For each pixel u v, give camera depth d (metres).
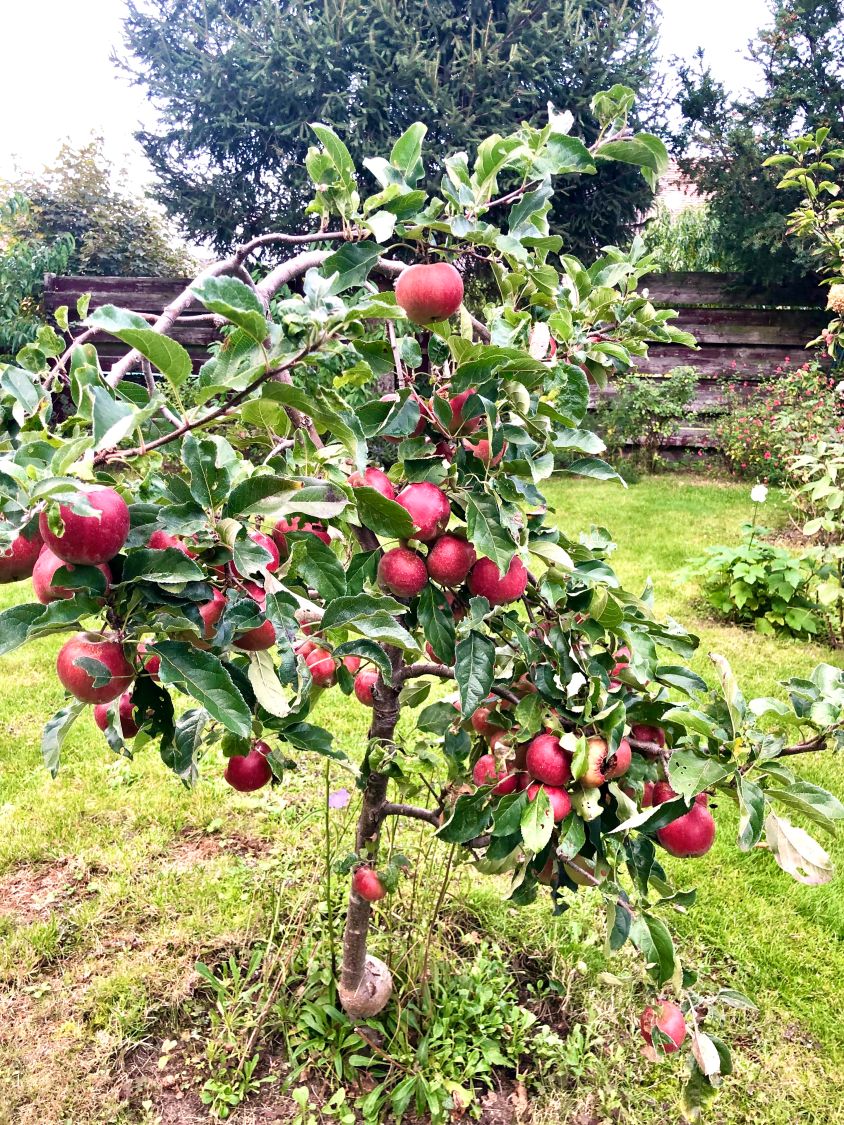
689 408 10.82
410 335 1.65
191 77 9.46
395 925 2.49
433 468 1.36
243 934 2.56
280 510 1.10
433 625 1.41
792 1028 2.34
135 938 2.59
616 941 1.47
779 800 1.34
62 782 3.45
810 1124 2.06
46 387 1.25
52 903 2.76
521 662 1.67
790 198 10.11
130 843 3.06
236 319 0.95
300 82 9.01
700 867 2.99
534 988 2.41
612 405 10.39
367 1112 1.97
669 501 8.56
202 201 9.90
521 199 1.59
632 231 11.09
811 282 10.55
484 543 1.27
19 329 8.71
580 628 1.54
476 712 1.77
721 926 2.70
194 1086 2.12
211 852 3.01
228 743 1.63
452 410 1.37
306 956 2.40
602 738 1.41
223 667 1.10
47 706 4.18
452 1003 2.24
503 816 1.42
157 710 1.19
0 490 0.94
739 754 1.38
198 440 1.12
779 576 5.22
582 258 10.73
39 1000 2.37
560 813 1.39
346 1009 2.16
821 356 10.24
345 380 1.27
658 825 1.35
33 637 0.98
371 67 9.03
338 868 2.15
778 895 2.85
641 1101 2.08
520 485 1.44
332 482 1.19
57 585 0.97
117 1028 2.26
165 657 1.05
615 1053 2.17
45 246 9.73
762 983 2.49
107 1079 2.12
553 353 1.69
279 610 1.08
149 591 1.06
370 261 1.28
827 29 10.08
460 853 2.03
